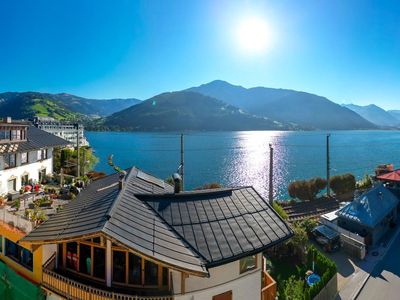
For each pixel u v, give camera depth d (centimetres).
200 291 1505
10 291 2017
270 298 1956
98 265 1501
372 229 3428
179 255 1277
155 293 1405
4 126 3975
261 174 9188
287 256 2930
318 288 2172
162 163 10906
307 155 13475
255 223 1695
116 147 14775
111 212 1306
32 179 4553
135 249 1148
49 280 1548
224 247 1459
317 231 3344
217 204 1753
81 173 6406
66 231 1349
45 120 16538
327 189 5478
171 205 1642
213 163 11100
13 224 2150
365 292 2445
